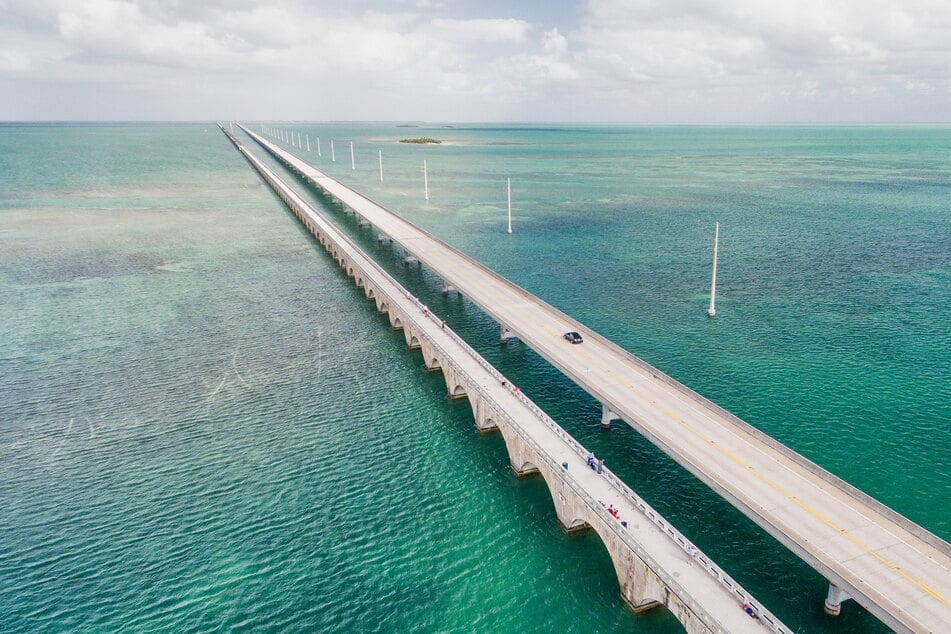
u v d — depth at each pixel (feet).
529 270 435.94
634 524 157.79
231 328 334.65
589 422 230.89
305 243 534.37
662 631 146.00
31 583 161.48
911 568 130.11
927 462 205.16
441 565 166.61
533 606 153.58
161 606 154.40
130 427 235.20
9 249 502.38
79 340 318.04
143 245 523.29
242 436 228.63
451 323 335.67
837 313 338.54
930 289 375.25
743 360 281.74
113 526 182.19
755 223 580.71
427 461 213.05
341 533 179.01
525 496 194.59
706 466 165.89
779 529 140.26
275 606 154.40
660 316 340.18
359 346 310.86
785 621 143.33
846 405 240.94
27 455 217.36
